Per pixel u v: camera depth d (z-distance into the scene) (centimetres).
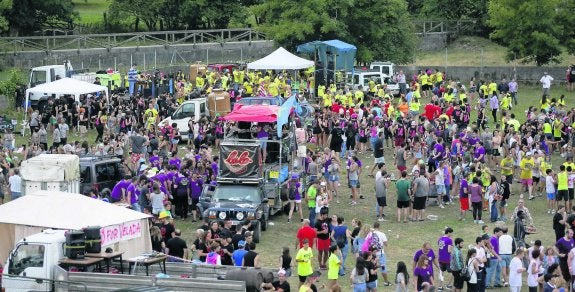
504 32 12912
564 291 4984
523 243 5816
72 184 6400
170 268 5012
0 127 9450
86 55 13688
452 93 10069
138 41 14162
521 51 12875
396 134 8744
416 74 12875
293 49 12912
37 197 5288
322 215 5741
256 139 7181
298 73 11769
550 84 11981
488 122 9975
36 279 4775
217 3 16338
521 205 5956
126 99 10012
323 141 8869
